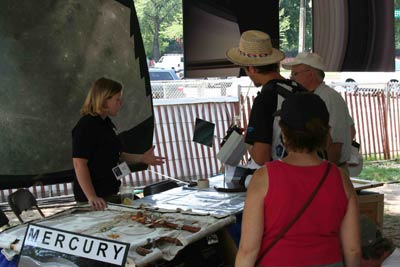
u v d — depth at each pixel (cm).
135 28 599
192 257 274
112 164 357
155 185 425
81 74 567
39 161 554
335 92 349
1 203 679
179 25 2155
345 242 207
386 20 606
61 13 552
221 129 816
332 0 594
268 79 317
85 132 340
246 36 325
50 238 238
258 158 300
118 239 245
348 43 606
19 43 533
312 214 197
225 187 375
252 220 200
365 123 944
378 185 405
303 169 201
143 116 607
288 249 197
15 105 537
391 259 300
